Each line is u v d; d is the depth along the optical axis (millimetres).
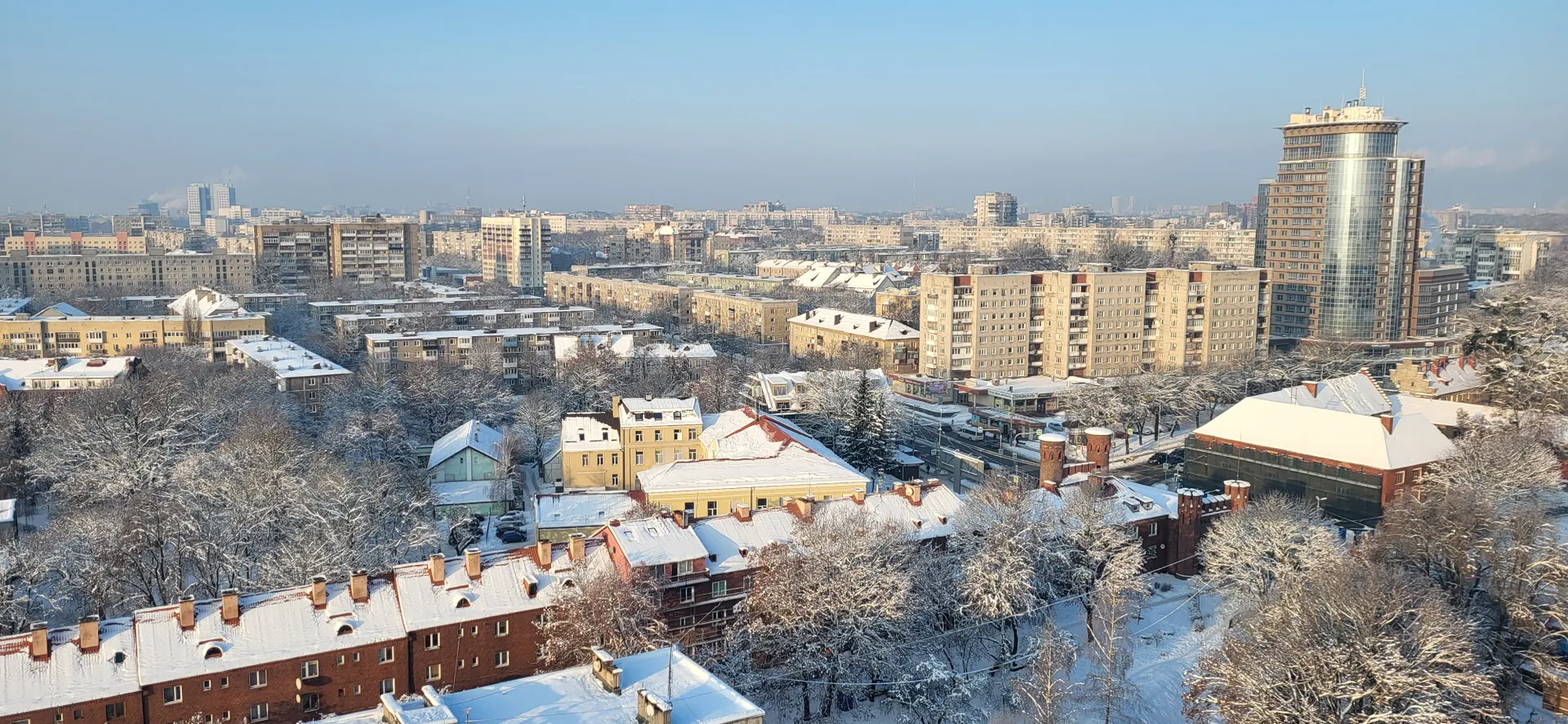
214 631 106125
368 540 146875
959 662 128750
